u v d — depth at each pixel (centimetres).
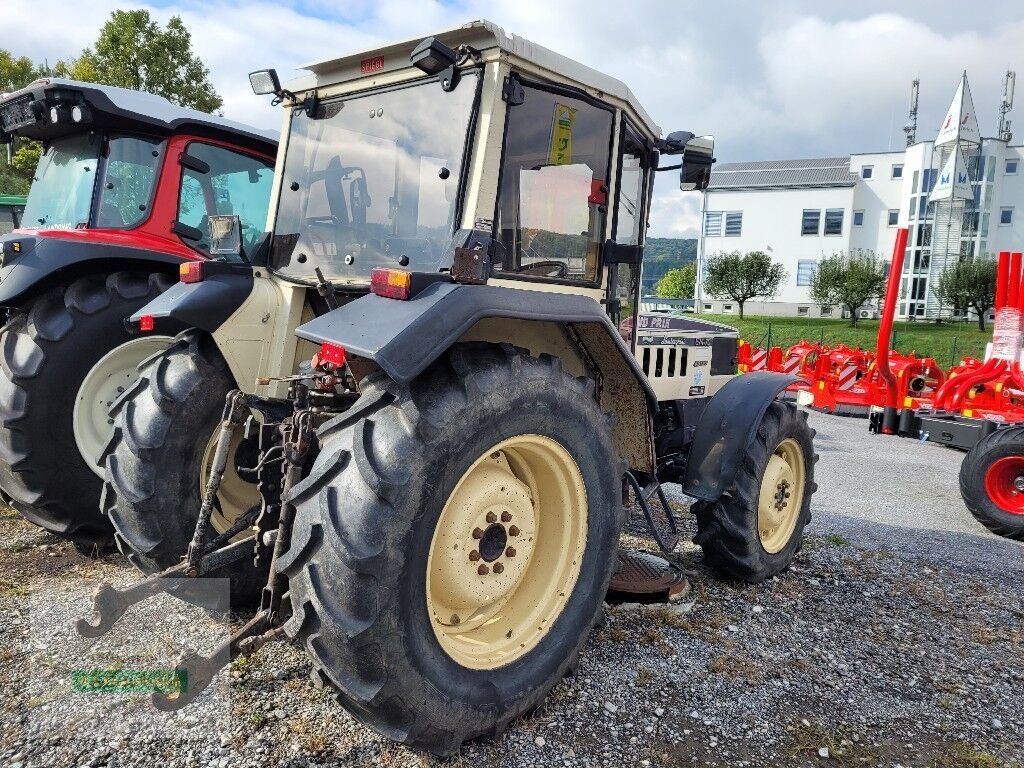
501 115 245
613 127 298
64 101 419
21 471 354
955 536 489
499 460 241
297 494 200
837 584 378
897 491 617
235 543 252
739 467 342
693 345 443
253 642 209
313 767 207
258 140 504
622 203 333
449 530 217
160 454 267
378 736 221
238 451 287
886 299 634
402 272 212
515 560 238
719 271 3203
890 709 262
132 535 268
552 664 240
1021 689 280
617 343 269
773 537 381
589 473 249
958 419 631
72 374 363
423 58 237
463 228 245
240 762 207
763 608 341
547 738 231
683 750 229
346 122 291
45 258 369
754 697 263
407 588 194
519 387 219
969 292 2644
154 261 399
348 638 184
